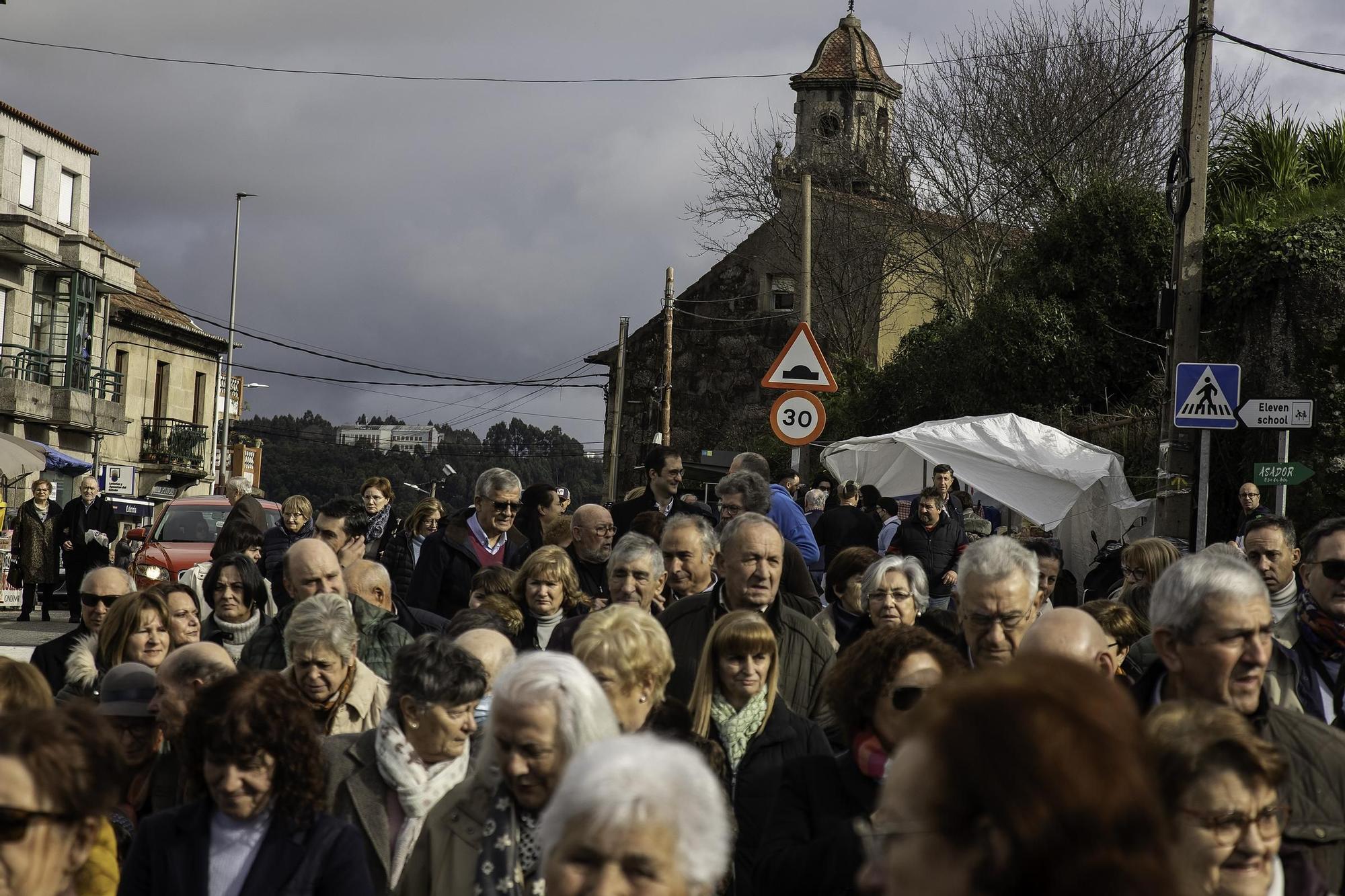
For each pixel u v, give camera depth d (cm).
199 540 1903
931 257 3575
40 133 4053
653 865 256
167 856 407
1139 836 147
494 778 411
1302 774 399
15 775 303
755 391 4462
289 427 8550
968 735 151
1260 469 1177
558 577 785
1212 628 412
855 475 2000
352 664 570
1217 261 1783
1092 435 2139
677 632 661
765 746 525
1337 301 1642
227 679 415
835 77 4356
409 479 8162
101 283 4191
